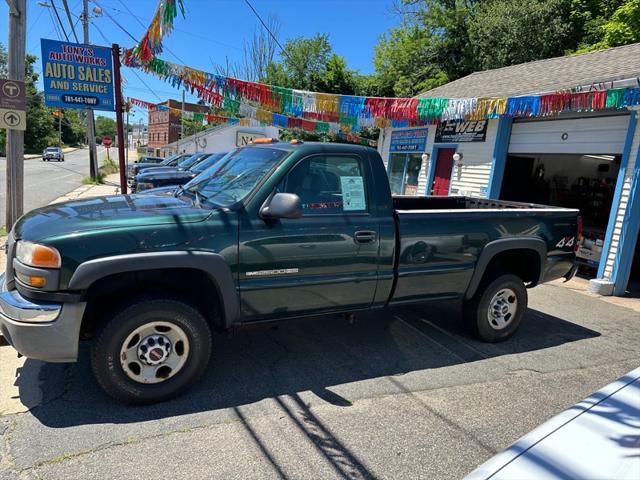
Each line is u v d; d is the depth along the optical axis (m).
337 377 3.83
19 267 2.95
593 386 3.97
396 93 25.03
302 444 2.91
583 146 8.07
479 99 7.61
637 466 1.49
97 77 7.21
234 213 3.35
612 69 8.37
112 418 3.06
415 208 6.05
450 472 2.73
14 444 2.75
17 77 7.56
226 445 2.85
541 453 1.62
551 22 19.58
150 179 10.66
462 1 23.67
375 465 2.76
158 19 5.35
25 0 7.50
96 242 2.94
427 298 4.33
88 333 3.30
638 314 6.31
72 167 39.34
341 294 3.82
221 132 38.50
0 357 3.84
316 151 3.69
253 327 3.60
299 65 33.91
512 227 4.60
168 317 3.18
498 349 4.68
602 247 8.25
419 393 3.66
